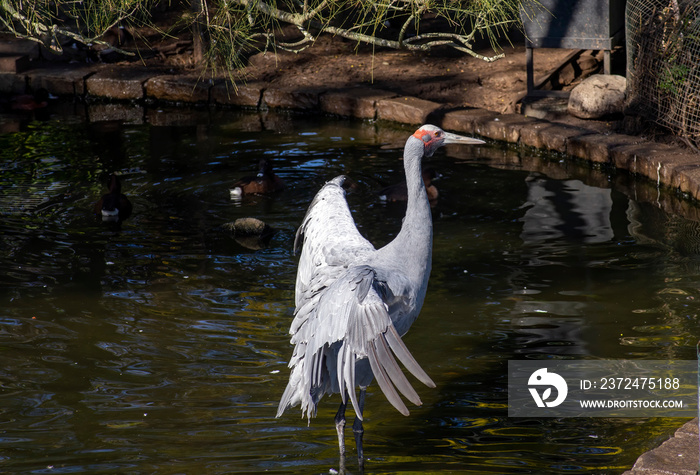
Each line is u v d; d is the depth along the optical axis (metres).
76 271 7.61
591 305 6.86
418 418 5.46
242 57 14.44
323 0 6.97
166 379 5.88
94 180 10.02
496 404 5.59
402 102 12.31
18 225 8.65
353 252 4.88
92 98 13.96
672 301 6.86
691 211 8.84
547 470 4.77
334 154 10.95
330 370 4.62
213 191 9.69
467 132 11.72
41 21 7.97
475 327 6.60
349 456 4.99
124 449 5.01
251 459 4.93
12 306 6.91
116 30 14.87
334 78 13.72
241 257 7.96
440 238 8.25
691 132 10.12
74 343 6.34
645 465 4.45
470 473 4.77
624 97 11.14
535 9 11.88
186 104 13.66
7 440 5.09
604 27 11.56
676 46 10.15
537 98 12.37
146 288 7.29
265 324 6.68
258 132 12.07
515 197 9.37
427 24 15.88
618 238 8.16
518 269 7.55
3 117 12.86
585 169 10.34
